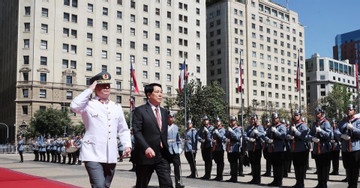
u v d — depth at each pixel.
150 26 71.56
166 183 5.82
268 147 11.43
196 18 79.75
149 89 6.16
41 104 58.00
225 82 87.75
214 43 91.44
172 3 75.56
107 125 5.50
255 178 11.73
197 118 46.84
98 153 5.33
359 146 9.44
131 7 69.31
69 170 17.55
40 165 22.41
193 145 13.69
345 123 9.88
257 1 95.69
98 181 5.17
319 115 10.45
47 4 59.62
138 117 5.94
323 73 120.94
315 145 10.32
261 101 92.94
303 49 107.62
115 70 65.94
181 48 75.94
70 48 61.31
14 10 63.12
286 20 103.69
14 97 59.47
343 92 68.88
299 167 10.62
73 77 60.88
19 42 58.47
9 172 16.27
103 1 65.69
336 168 14.52
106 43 65.44
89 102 5.50
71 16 61.91
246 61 91.25
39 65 58.25
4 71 69.50
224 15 89.56
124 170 17.41
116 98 65.38
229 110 85.56
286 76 100.75
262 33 95.94
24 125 57.16
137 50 69.12
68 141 23.62
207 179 13.09
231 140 12.32
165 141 6.02
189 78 76.31
